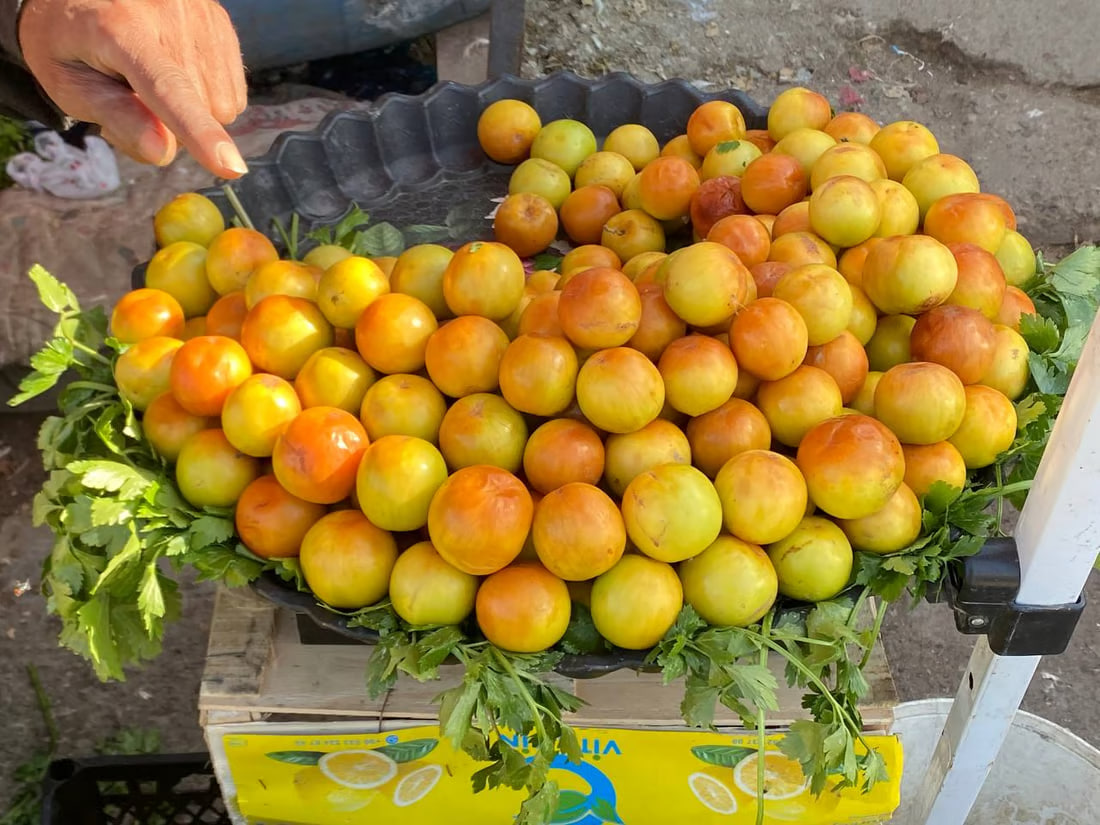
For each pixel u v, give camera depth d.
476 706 1.08
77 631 1.19
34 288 2.68
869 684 1.37
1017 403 1.40
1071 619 1.14
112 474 1.16
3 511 2.68
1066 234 3.48
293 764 1.39
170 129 1.27
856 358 1.35
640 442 1.23
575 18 3.92
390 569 1.20
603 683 1.38
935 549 1.18
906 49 3.95
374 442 1.25
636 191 1.81
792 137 1.76
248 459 1.28
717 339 1.34
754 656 1.21
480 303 1.33
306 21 2.69
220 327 1.42
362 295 1.32
